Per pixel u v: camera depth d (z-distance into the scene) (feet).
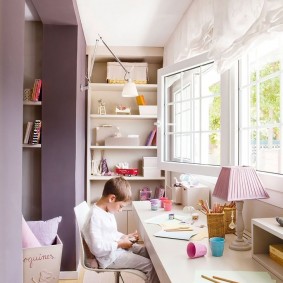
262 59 7.28
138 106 14.23
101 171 13.62
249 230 6.09
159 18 10.37
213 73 10.28
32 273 7.20
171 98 10.14
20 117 5.22
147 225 6.41
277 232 3.98
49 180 9.86
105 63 14.32
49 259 7.36
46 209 9.84
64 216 9.86
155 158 13.42
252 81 7.29
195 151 9.45
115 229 7.03
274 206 5.29
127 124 14.30
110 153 14.17
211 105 10.46
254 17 5.24
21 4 5.24
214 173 7.60
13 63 4.80
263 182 5.60
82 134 11.96
